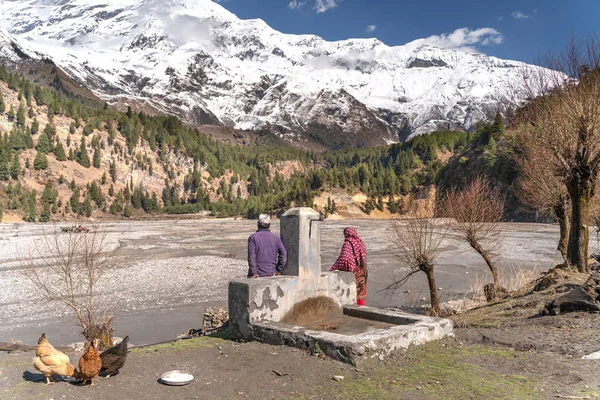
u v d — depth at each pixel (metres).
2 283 30.02
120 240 73.75
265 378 6.00
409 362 6.55
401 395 5.36
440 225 16.94
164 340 18.03
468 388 5.57
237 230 104.44
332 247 57.09
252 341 7.66
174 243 67.94
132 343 17.50
